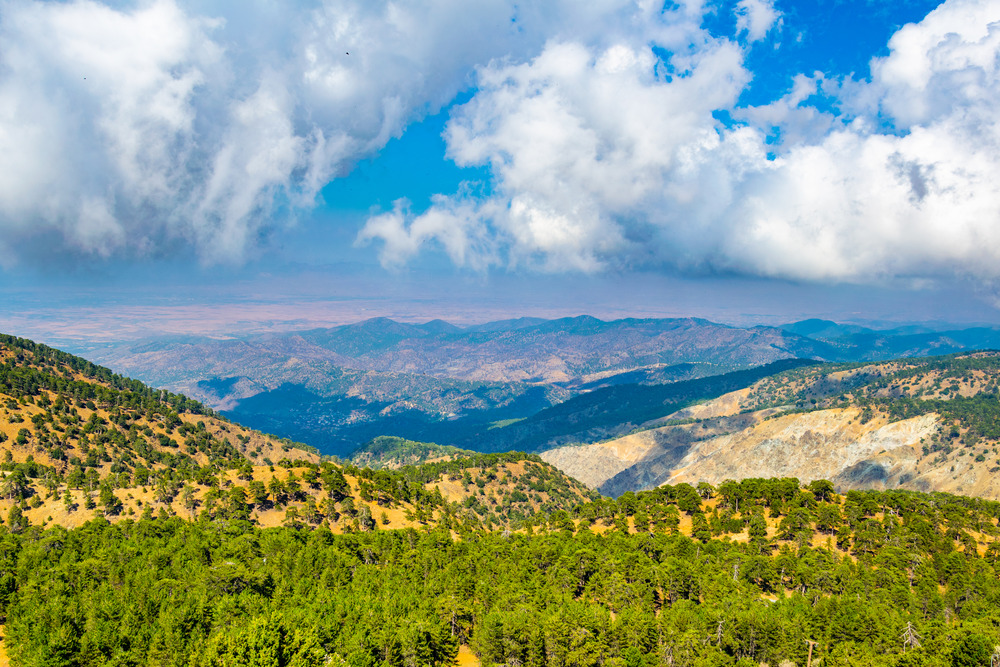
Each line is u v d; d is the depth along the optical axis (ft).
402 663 392.68
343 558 526.98
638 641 411.54
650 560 535.19
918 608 475.72
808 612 448.65
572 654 400.88
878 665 386.11
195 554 507.30
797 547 600.80
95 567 465.47
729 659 398.42
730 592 484.33
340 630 394.93
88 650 362.74
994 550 586.86
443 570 510.99
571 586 502.79
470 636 446.19
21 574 462.19
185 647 370.73
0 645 382.22
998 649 375.66
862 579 512.22
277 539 562.66
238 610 412.57
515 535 643.04
